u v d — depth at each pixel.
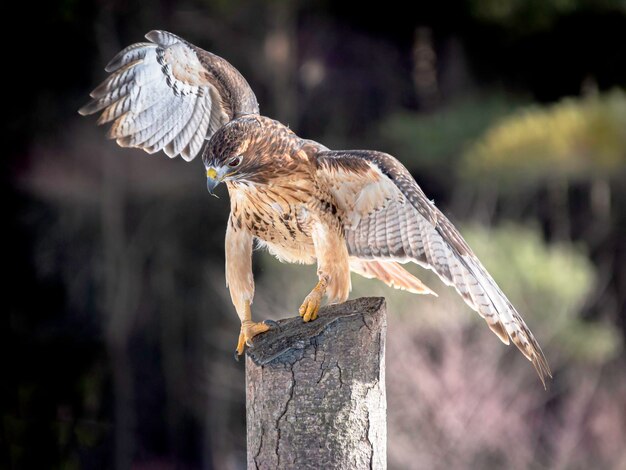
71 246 21.95
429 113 22.14
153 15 21.39
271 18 21.19
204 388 20.89
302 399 4.68
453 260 5.84
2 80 21.48
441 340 15.48
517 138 18.56
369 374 4.74
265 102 21.41
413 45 22.86
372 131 22.22
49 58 21.58
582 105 19.42
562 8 20.08
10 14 21.14
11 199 21.73
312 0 21.41
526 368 17.33
